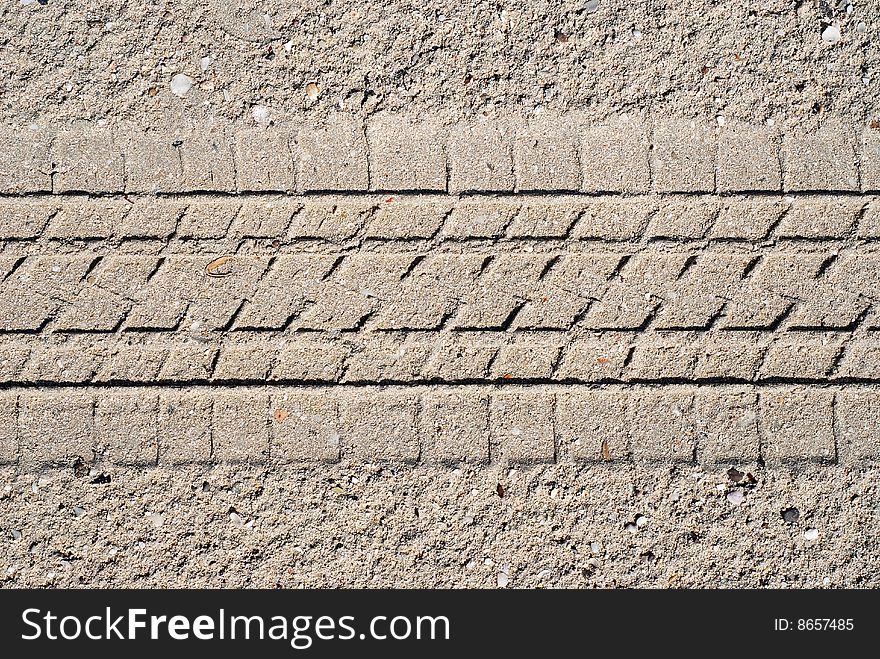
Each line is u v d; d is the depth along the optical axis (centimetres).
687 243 161
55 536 159
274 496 160
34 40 161
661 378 161
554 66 162
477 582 160
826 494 160
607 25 163
